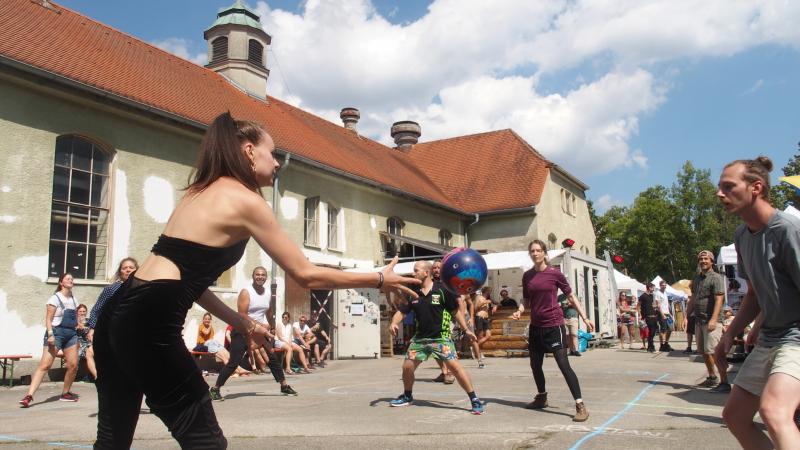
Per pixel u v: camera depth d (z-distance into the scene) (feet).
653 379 34.55
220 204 7.31
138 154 45.65
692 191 216.74
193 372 7.32
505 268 60.59
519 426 20.12
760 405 9.75
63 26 51.34
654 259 214.28
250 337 9.32
